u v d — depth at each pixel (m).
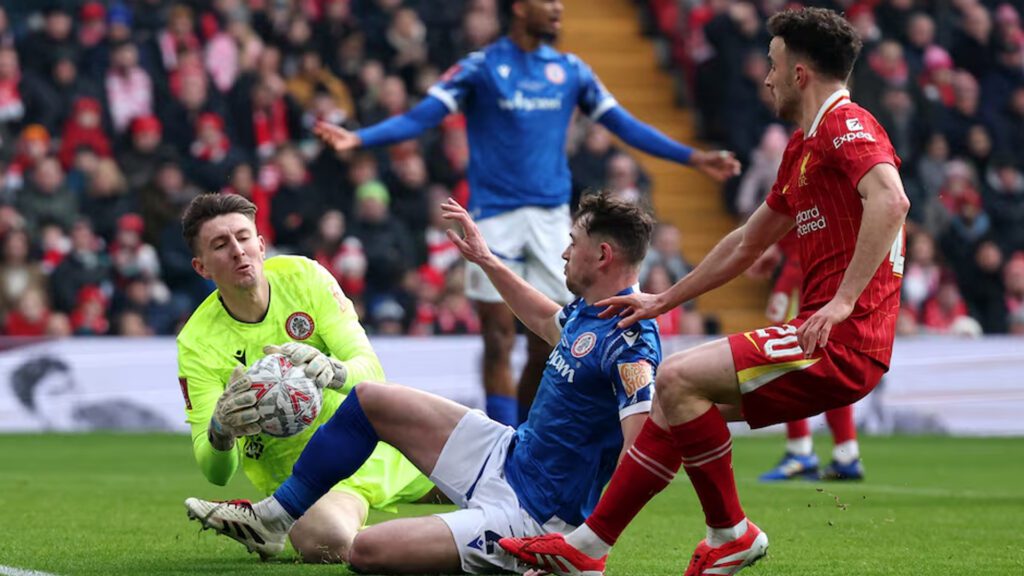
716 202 40.38
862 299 9.95
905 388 33.97
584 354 10.41
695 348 9.93
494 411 19.84
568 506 10.52
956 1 41.09
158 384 30.91
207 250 11.78
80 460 24.34
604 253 10.55
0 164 33.25
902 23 40.47
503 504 10.62
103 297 31.39
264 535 11.15
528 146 20.02
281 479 12.55
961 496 19.28
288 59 36.69
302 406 10.93
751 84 38.78
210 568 11.34
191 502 11.07
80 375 30.48
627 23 43.91
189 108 34.16
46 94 33.91
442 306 32.88
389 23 37.25
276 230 32.41
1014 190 38.75
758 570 11.85
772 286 38.25
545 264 20.16
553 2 19.86
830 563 12.33
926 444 30.75
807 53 10.29
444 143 34.88
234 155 32.75
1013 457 27.19
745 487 20.34
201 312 12.23
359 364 11.78
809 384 9.83
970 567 12.11
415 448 10.92
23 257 30.97
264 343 12.16
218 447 11.27
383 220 32.75
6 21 36.69
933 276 36.25
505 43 20.20
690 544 13.71
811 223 10.23
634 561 12.38
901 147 37.66
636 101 42.44
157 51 35.22
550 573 10.13
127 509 16.48
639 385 10.10
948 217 37.19
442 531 10.56
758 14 39.88
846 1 40.47
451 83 19.88
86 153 33.16
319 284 12.32
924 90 38.41
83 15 35.53
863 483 21.39
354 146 19.03
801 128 10.48
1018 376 34.41
